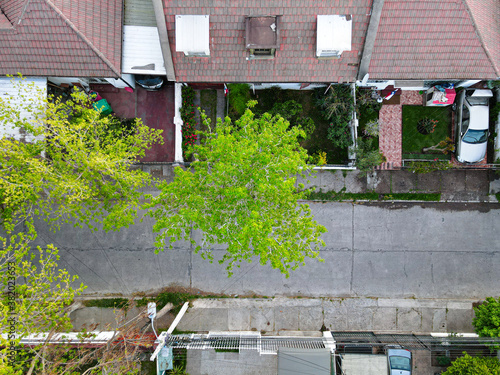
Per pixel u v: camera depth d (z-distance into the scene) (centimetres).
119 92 1538
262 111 1519
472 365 1309
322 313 1602
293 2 1096
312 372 1383
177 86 1427
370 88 1452
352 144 1456
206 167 1127
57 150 1159
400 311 1598
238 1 1095
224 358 1580
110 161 1096
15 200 1072
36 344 1218
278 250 956
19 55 1248
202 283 1605
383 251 1606
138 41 1326
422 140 1553
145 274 1603
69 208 1217
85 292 1595
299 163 1085
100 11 1259
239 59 1228
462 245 1606
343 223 1605
